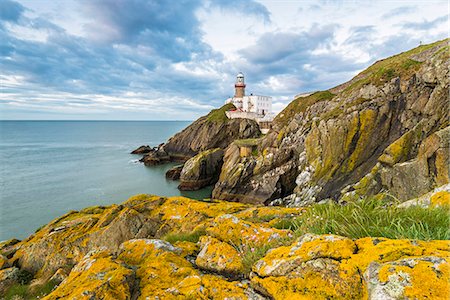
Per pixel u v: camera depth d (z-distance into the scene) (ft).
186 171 178.81
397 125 112.06
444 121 87.40
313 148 138.31
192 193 170.40
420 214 17.66
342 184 114.11
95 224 56.34
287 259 15.07
